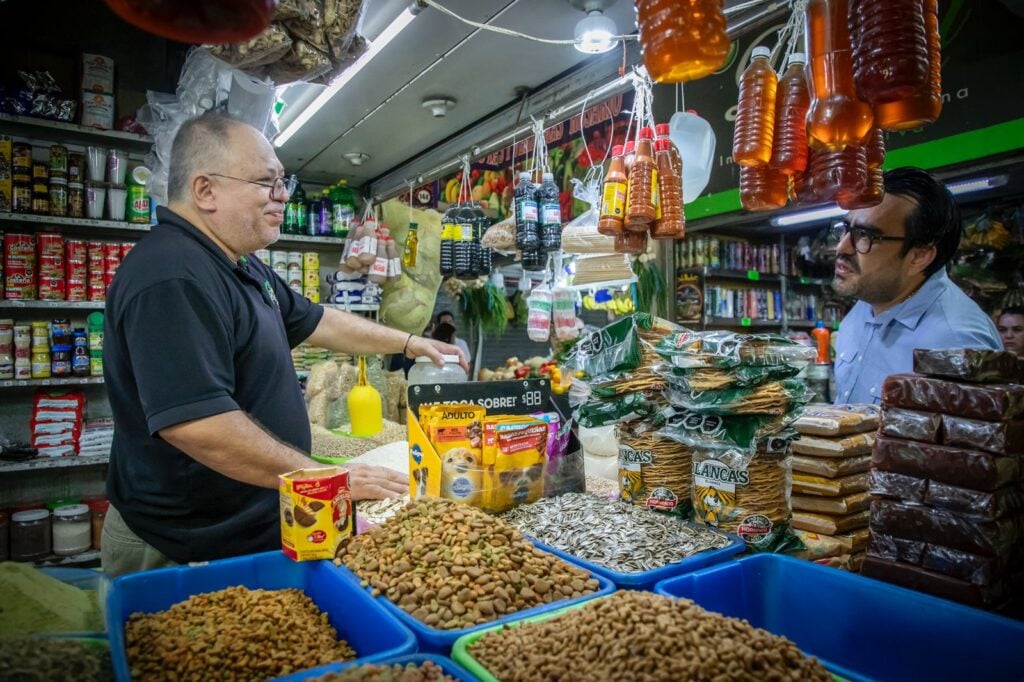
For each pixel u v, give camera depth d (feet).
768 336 4.42
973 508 3.34
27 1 11.85
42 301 11.15
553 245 8.87
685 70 2.85
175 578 3.85
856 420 4.66
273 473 4.69
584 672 2.79
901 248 6.14
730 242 14.97
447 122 12.53
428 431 5.12
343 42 5.55
